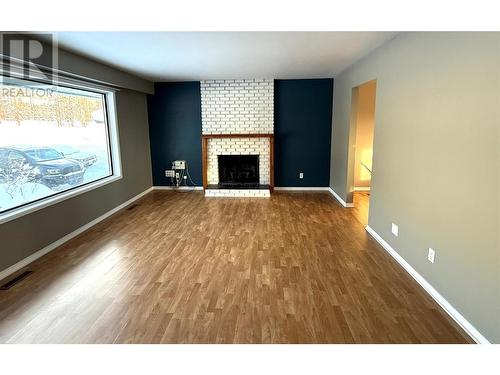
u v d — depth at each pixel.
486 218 1.92
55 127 3.94
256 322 2.28
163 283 2.83
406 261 3.04
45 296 2.63
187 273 3.02
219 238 3.91
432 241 2.56
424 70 2.65
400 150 3.15
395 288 2.72
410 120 2.92
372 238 3.89
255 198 5.99
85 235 4.04
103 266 3.17
